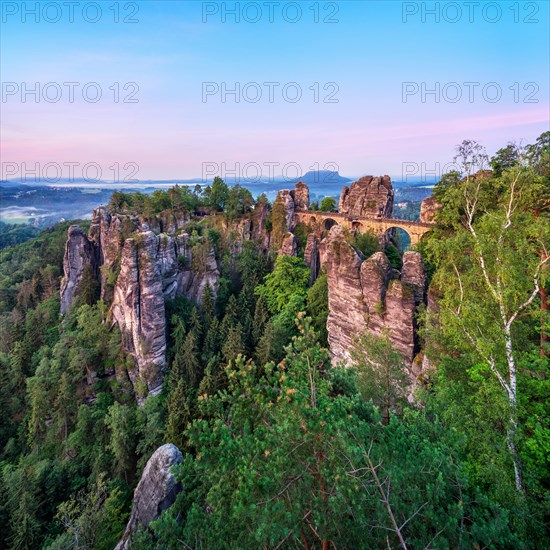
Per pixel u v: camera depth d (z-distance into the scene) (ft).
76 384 173.88
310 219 259.60
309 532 38.50
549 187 87.61
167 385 165.37
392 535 34.35
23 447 164.45
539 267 66.39
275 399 44.86
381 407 83.35
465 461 51.70
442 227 144.77
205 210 293.43
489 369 67.72
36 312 237.66
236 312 196.54
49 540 103.71
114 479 129.80
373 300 120.67
